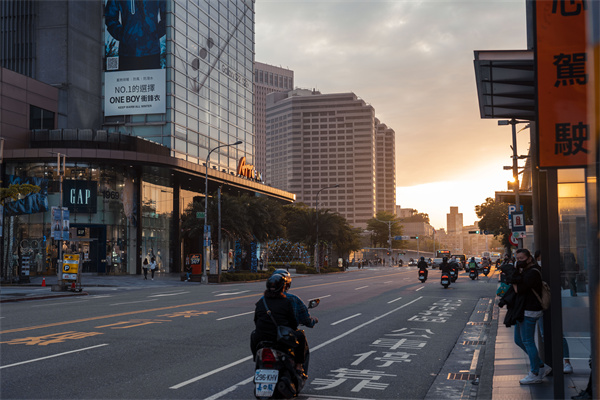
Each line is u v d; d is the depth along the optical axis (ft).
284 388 22.33
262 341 23.48
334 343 41.55
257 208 187.62
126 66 205.26
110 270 178.70
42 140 177.47
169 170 191.93
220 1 246.06
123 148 181.47
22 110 180.75
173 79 203.92
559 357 20.34
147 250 195.72
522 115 41.39
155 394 25.75
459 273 217.36
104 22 208.74
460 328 51.60
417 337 45.24
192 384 27.73
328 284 127.13
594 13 11.57
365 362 34.37
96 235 179.42
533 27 19.97
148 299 81.51
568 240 37.91
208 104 231.09
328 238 249.75
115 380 28.48
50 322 52.19
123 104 204.54
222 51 246.27
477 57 32.96
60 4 200.34
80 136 177.88
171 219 212.23
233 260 236.02
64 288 103.96
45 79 198.49
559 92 19.71
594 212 11.94
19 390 26.27
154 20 204.95
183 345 39.40
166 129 201.98
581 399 23.66
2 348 37.70
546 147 19.77
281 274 24.27
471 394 27.09
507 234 240.32
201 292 98.32
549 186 20.57
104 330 46.75
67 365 32.17
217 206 173.58
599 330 11.72
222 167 242.17
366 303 76.13
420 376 30.86
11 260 167.43
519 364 32.83
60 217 105.40
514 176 110.52
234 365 32.48
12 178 173.17
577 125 19.54
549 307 27.96
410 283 132.26
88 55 204.44
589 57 11.73
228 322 52.47
